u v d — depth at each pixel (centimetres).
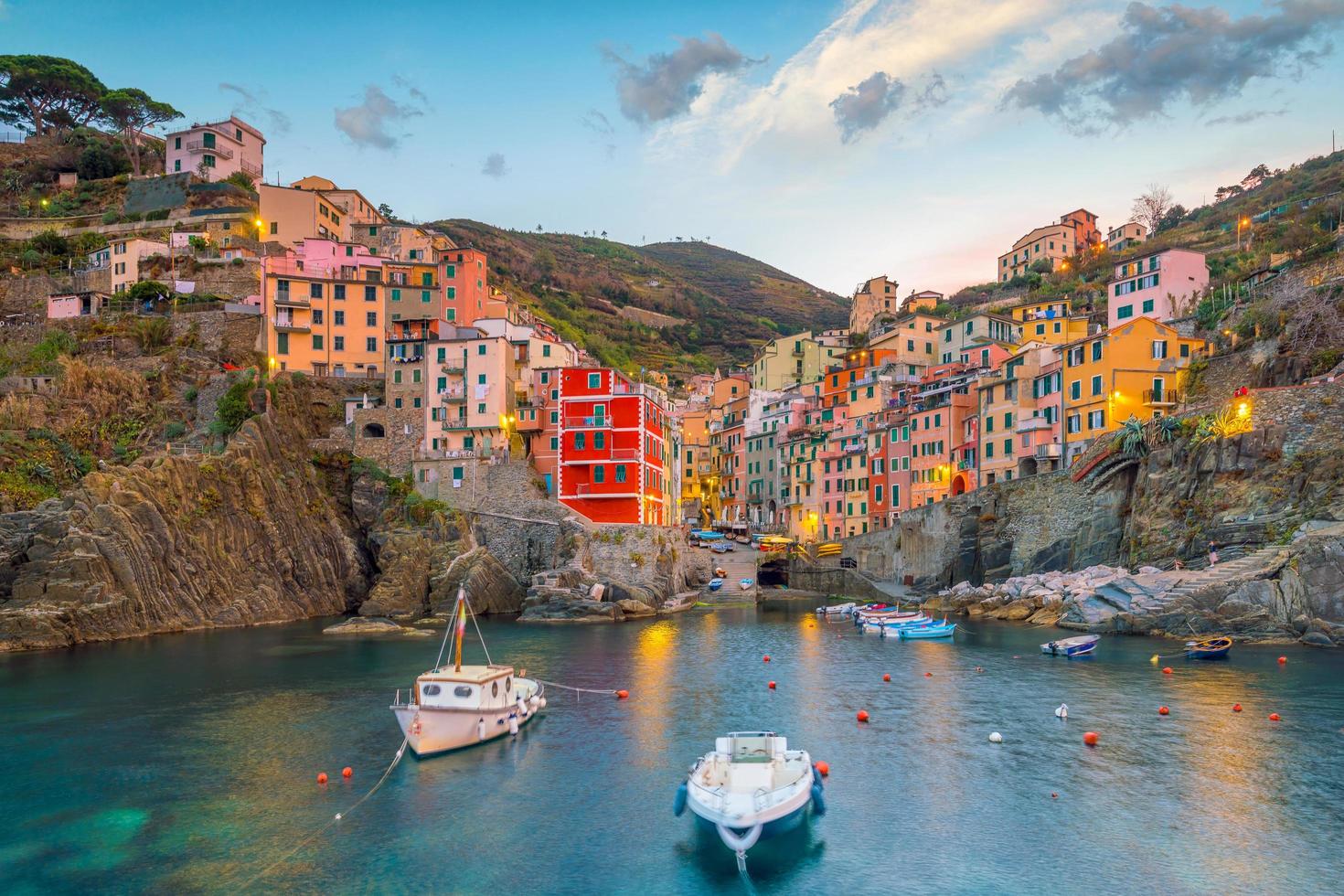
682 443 18838
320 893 3062
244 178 17112
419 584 10600
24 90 19362
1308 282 10450
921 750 4603
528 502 11550
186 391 11975
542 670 6800
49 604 8081
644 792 4031
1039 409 11156
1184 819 3634
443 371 12262
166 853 3378
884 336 16275
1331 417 7919
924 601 10750
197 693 5953
